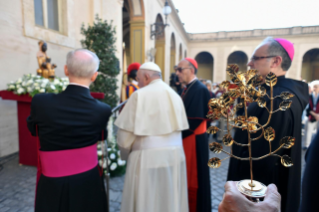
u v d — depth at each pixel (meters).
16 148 3.55
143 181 1.30
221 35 22.77
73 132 1.09
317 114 4.06
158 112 1.37
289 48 1.04
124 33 13.62
